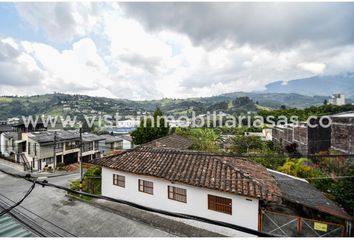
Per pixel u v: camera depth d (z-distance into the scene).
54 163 27.38
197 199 10.19
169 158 12.36
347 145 15.05
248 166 11.97
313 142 19.45
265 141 29.89
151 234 9.82
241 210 9.16
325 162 15.70
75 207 12.90
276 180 12.02
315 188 12.32
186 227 10.03
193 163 11.46
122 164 12.65
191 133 27.50
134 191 12.20
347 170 12.27
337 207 10.04
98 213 11.96
